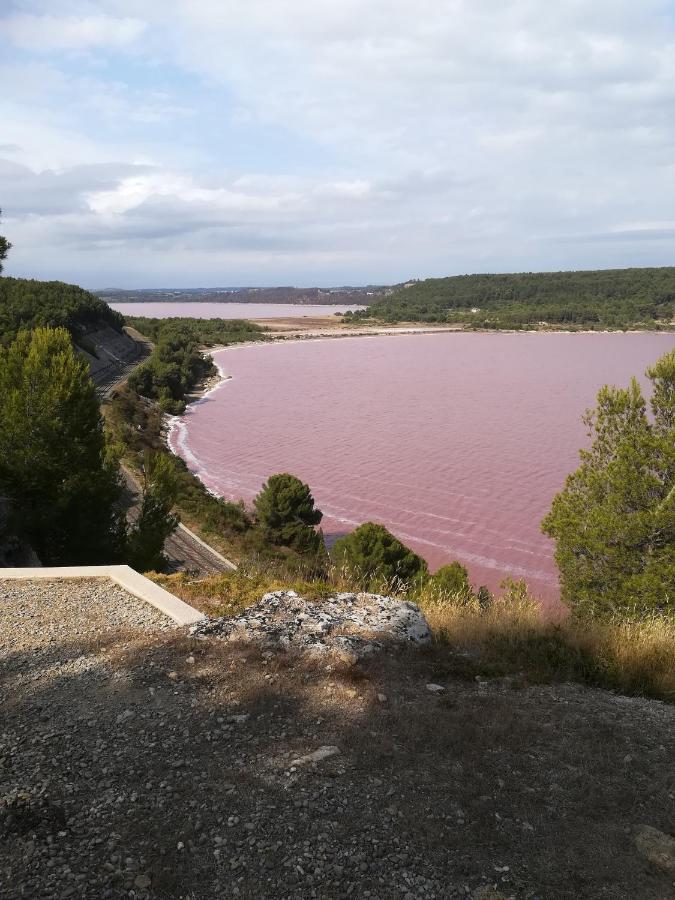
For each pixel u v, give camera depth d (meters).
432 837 5.12
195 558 35.50
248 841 5.09
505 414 114.25
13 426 19.89
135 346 150.38
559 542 19.80
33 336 21.81
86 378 21.22
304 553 41.75
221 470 75.00
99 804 5.57
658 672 8.48
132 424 83.31
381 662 8.56
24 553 20.03
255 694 7.58
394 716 7.07
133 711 7.30
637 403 19.16
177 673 8.25
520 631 9.87
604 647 9.10
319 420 107.88
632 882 4.64
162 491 22.95
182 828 5.25
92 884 4.63
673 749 6.52
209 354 188.12
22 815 5.39
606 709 7.45
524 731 6.77
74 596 11.80
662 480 18.64
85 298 136.38
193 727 6.91
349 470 76.19
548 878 4.69
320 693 7.64
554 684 8.20
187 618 10.26
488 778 5.94
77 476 20.08
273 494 45.66
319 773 5.99
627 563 18.03
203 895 4.57
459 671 8.36
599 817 5.39
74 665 8.65
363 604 10.73
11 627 10.16
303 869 4.79
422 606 12.44
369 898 4.51
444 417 111.56
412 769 6.07
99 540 20.92
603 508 18.81
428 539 54.00
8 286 112.94
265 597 11.04
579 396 133.88
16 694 7.84
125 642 9.42
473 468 77.62
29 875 4.71
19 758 6.33
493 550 51.47
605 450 19.66
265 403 123.75
